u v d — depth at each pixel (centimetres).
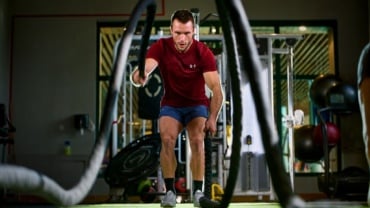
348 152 881
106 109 125
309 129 771
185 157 629
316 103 773
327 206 161
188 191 586
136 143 627
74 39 906
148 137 627
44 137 886
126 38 133
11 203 600
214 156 668
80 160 859
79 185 112
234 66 131
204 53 347
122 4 912
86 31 909
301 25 915
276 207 355
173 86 354
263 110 93
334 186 688
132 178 625
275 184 88
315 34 966
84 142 883
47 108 893
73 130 886
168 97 360
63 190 103
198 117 352
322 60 1086
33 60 902
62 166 862
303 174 864
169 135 356
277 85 909
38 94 895
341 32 911
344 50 909
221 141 622
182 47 341
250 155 653
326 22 915
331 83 758
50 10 910
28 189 88
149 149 626
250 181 655
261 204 392
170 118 357
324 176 715
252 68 95
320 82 767
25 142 883
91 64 902
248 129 649
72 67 902
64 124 889
